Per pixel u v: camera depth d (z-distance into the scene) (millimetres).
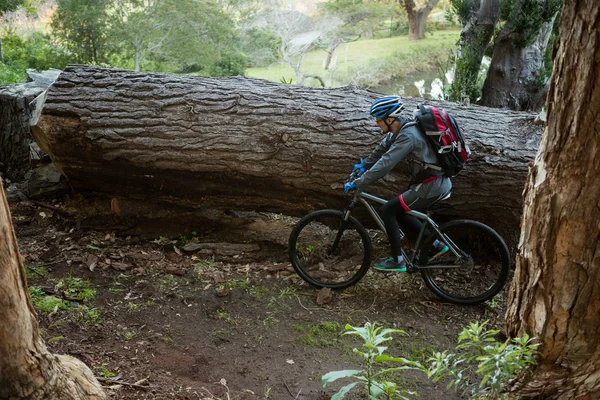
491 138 5207
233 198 5543
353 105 5324
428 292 5086
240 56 15789
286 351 4133
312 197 5383
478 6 7629
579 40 2441
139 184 5566
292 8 19891
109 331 4121
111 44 13922
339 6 19594
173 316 4449
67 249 5270
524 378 3002
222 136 5195
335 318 4625
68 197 6047
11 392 2465
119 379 3529
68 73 5418
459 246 5578
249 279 5098
